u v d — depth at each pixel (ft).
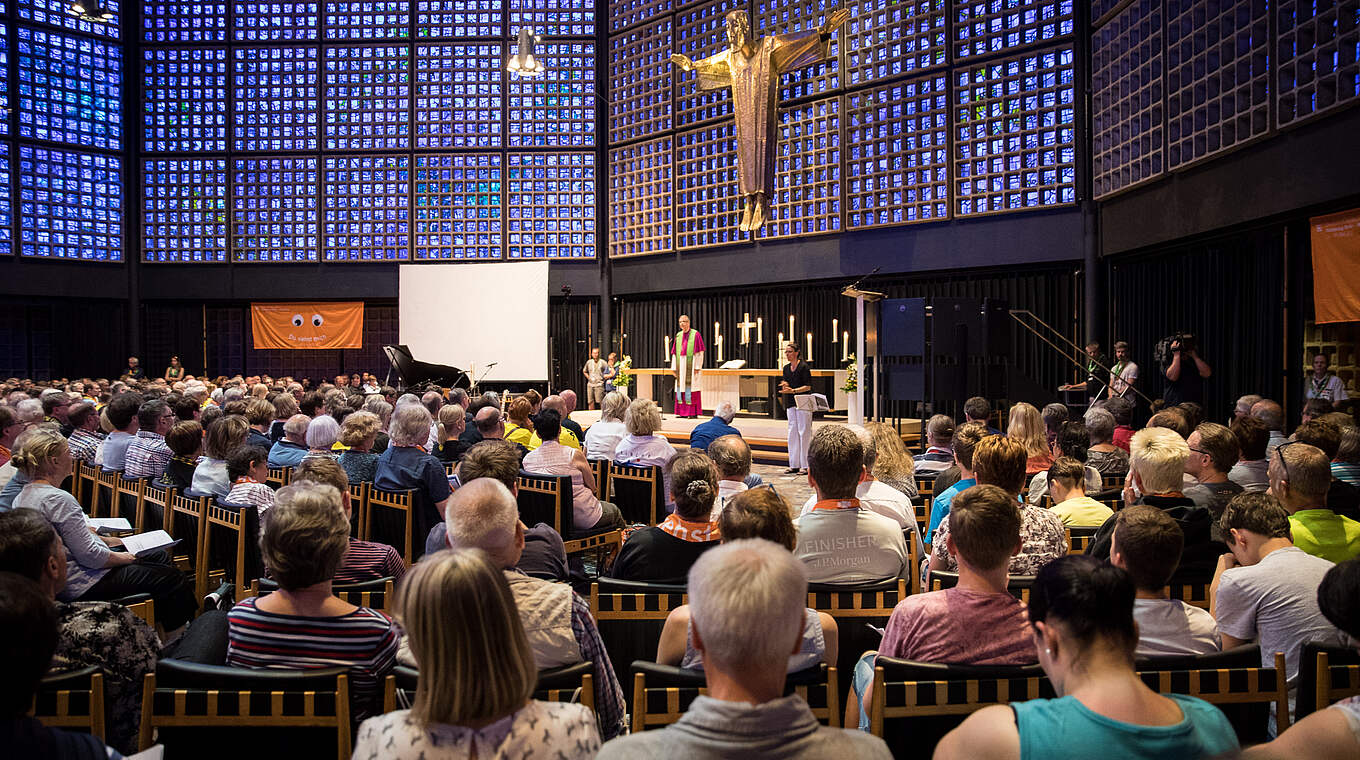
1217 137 31.07
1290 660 8.49
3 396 37.09
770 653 4.50
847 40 47.14
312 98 60.75
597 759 4.50
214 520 13.91
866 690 8.09
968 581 7.72
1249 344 31.83
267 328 61.82
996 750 4.98
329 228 61.05
